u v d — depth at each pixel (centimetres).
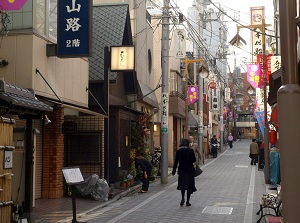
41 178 1703
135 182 2320
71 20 1478
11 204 998
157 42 3603
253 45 3025
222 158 4834
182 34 3359
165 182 2438
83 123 1959
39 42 1465
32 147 1156
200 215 1361
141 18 2883
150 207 1540
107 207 1551
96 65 2142
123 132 2264
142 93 2658
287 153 450
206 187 2169
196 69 4531
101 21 2325
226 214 1376
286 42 488
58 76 1606
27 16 1429
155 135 3616
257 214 1340
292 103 459
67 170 1174
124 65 1983
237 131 11219
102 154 1944
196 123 4722
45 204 1552
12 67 1418
